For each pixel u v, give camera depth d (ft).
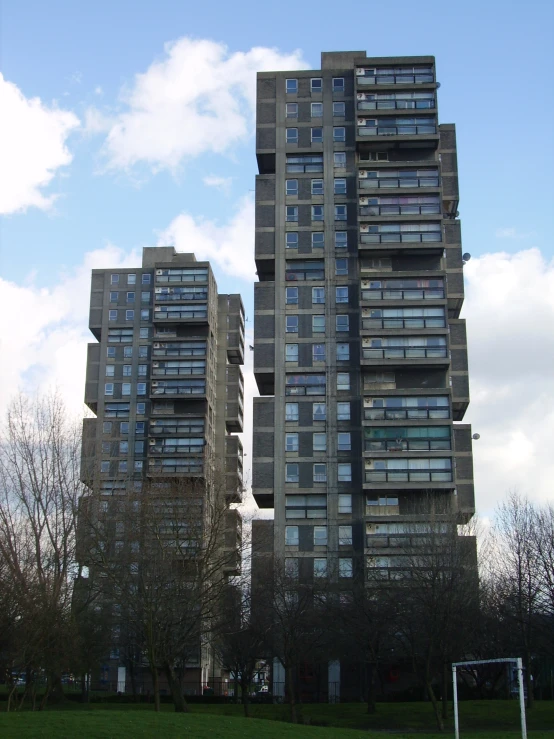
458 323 349.82
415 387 329.11
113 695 324.80
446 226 362.12
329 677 302.25
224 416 510.99
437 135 349.00
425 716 217.56
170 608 181.98
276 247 346.95
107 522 209.46
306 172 354.54
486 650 269.44
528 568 230.27
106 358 498.28
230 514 209.46
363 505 317.63
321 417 328.29
